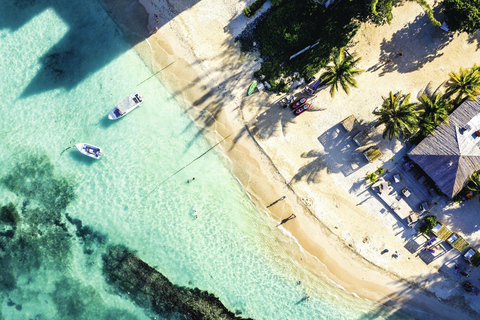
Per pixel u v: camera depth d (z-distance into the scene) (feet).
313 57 114.21
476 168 108.47
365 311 118.01
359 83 115.96
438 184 110.52
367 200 116.78
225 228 119.65
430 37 114.01
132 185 121.39
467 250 114.01
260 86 117.08
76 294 122.11
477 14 100.58
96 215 122.21
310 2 111.55
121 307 120.67
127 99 117.08
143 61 121.49
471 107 108.88
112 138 121.80
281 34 113.29
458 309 116.37
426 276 116.88
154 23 120.57
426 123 107.65
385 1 98.58
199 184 120.16
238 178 119.55
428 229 112.98
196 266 119.65
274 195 118.42
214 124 119.65
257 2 113.80
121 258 120.88
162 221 120.88
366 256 117.50
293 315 118.11
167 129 120.88
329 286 118.32
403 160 115.44
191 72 119.85
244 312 118.62
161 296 119.24
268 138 117.91
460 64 114.11
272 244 118.93
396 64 115.24
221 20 117.70
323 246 118.11
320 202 117.39
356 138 114.93
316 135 117.08
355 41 114.62
